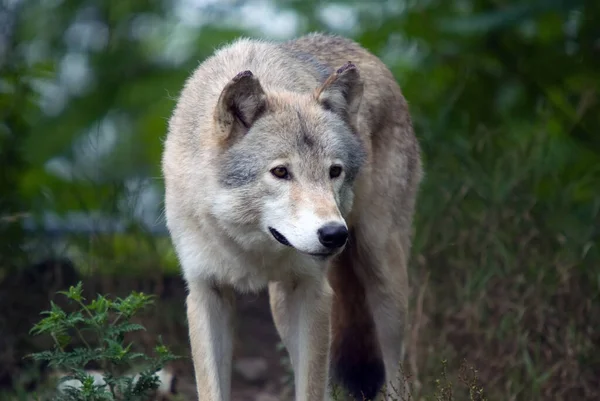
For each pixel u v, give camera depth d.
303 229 7.80
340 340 10.54
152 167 16.91
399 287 10.33
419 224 12.04
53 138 16.39
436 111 14.41
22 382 10.91
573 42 14.62
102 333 8.75
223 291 8.99
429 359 10.66
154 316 12.09
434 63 14.91
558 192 12.09
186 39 16.75
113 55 17.67
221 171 8.25
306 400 8.81
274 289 9.70
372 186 10.16
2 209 12.59
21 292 12.37
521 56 14.76
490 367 10.57
